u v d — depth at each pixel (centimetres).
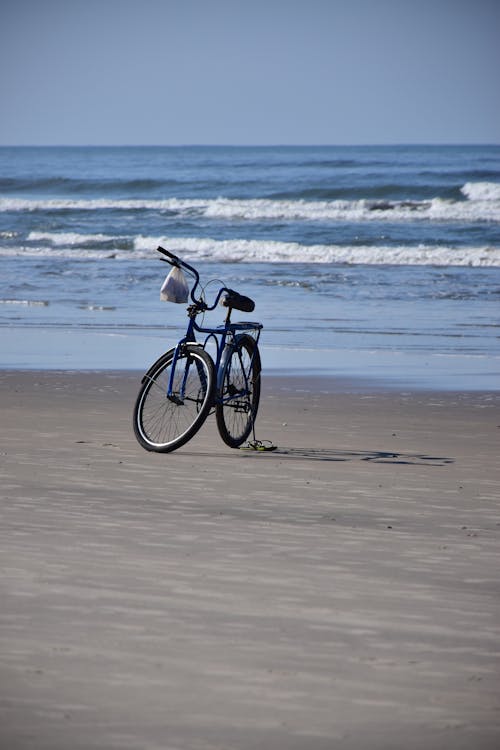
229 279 7769
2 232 12356
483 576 1413
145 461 2262
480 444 2561
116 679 1003
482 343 4803
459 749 870
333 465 2264
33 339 4906
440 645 1125
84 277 7912
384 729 904
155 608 1231
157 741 870
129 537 1582
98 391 3384
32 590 1291
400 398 3331
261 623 1185
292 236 11644
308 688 992
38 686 982
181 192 19825
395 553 1529
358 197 16500
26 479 2030
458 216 13138
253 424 2527
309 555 1504
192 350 2458
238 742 871
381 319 5647
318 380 3741
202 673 1024
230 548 1530
